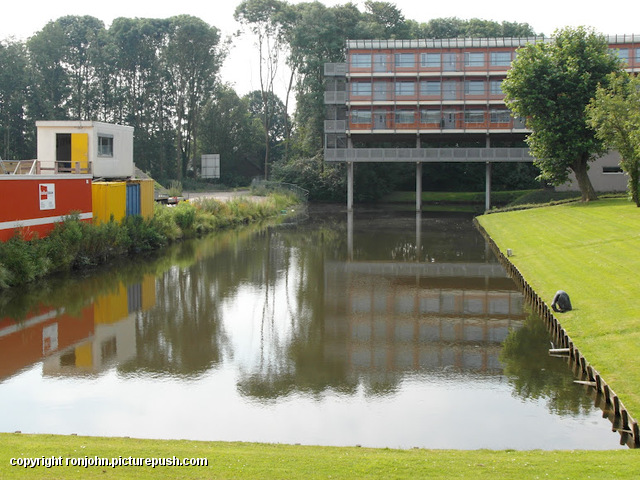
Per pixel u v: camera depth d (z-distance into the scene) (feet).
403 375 53.72
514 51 202.80
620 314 62.08
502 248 119.75
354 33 257.55
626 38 196.34
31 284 89.25
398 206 241.96
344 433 42.37
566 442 40.57
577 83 159.33
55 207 98.37
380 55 206.69
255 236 152.46
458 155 212.23
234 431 42.70
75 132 118.01
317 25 250.16
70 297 82.53
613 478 29.19
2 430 42.60
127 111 268.82
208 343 63.26
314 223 185.88
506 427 43.06
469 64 204.23
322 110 255.91
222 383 51.98
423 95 207.21
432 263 111.96
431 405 47.21
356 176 251.19
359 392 49.90
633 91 143.13
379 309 77.30
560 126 158.71
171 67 265.75
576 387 50.39
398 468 30.71
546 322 69.46
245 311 76.28
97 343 62.95
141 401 48.06
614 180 206.08
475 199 243.81
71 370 54.95
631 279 75.10
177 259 114.32
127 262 109.91
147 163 270.46
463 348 61.36
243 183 298.35
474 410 46.11
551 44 165.48
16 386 51.16
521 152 208.85
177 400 48.26
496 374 53.78
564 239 113.29
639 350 51.90
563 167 165.99
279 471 30.12
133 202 125.49
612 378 47.73
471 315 74.08
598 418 44.32
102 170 121.90
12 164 118.62
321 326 69.56
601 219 128.67
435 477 29.48
